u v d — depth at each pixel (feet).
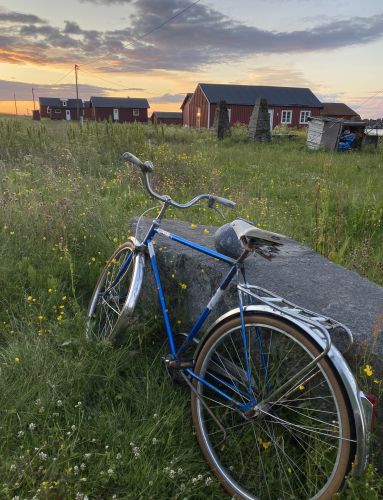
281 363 7.61
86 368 9.19
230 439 7.66
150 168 9.33
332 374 5.92
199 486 7.20
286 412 7.46
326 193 21.99
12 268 13.14
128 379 9.18
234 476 7.47
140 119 244.42
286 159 48.37
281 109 161.27
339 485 5.91
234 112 157.58
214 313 9.32
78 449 7.54
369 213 21.03
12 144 34.27
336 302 8.41
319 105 164.86
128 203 21.53
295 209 24.11
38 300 12.02
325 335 5.93
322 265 10.59
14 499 6.26
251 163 43.42
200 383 7.72
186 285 10.18
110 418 8.07
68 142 36.35
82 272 13.62
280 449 7.27
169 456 7.55
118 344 9.86
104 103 239.09
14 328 10.78
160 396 8.58
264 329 7.79
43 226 15.62
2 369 8.96
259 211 21.48
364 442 5.68
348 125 65.51
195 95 172.14
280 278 9.47
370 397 5.96
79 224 16.02
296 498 6.75
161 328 10.62
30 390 8.36
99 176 28.63
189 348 8.87
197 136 74.08
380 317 7.07
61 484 6.60
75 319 10.83
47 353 9.45
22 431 7.44
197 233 12.76
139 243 10.27
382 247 17.76
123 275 11.06
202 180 28.43
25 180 24.39
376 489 6.34
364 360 6.82
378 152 66.39
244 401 7.29
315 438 6.80
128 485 6.97
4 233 15.21
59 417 8.11
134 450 7.23
